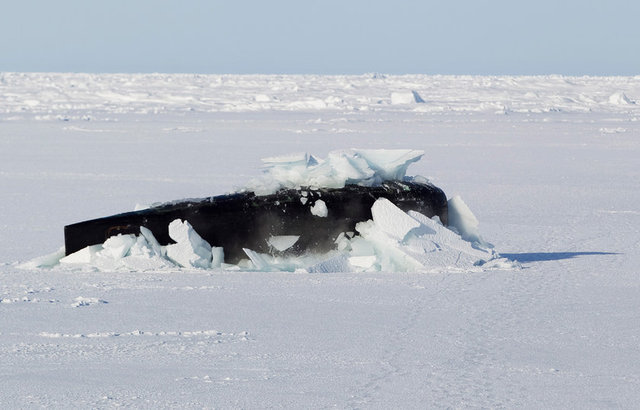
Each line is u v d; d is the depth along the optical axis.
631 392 21.61
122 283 36.81
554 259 42.78
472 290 35.03
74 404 20.61
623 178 86.44
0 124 179.25
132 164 100.75
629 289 35.16
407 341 26.92
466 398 21.06
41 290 35.16
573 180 84.50
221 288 35.78
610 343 26.66
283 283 36.91
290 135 152.62
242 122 193.38
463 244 41.81
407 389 21.83
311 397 21.20
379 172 44.66
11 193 72.88
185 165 99.69
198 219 41.91
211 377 22.97
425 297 33.72
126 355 25.27
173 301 33.09
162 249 41.28
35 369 23.72
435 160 106.88
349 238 42.22
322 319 30.05
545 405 20.53
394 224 41.28
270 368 23.89
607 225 55.22
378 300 33.19
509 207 64.62
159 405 20.53
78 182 81.75
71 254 41.59
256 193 42.72
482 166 99.38
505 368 23.81
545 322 29.39
